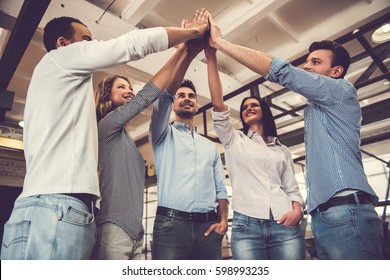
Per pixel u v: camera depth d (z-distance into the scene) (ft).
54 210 2.42
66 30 3.29
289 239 4.40
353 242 3.08
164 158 4.68
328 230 3.28
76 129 2.79
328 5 10.05
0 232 13.67
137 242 3.51
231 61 12.88
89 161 2.79
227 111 5.06
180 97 5.29
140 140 19.94
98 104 4.29
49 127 2.68
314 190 3.49
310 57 4.09
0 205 14.12
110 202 3.27
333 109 3.47
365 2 9.71
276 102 15.11
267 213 4.46
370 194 3.22
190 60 4.65
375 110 9.00
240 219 4.62
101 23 8.31
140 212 3.62
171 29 3.55
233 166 5.04
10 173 14.99
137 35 3.05
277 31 11.29
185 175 4.56
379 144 21.34
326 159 3.42
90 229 2.62
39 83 2.88
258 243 4.43
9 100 7.68
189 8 10.03
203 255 4.36
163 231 4.23
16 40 5.99
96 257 3.05
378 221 3.20
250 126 5.63
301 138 10.94
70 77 2.83
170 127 5.01
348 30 10.23
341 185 3.22
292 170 5.17
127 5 9.16
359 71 12.71
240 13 9.70
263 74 3.76
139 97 3.60
